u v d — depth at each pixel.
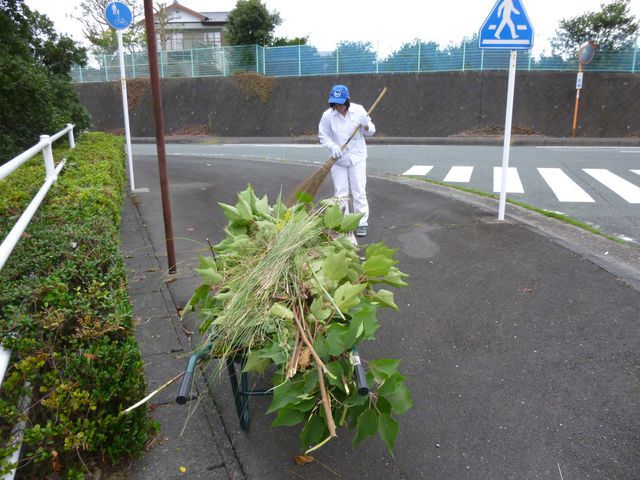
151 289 4.61
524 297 4.54
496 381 3.37
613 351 3.65
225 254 2.89
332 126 6.32
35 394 2.30
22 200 4.43
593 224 7.38
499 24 6.20
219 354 2.43
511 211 7.62
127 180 10.18
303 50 26.34
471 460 2.70
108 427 2.38
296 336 2.28
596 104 22.81
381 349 3.77
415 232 6.48
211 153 17.05
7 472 1.91
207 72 28.12
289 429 2.89
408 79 24.78
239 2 29.30
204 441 2.76
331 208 3.00
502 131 23.48
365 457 2.71
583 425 2.94
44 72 10.32
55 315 2.39
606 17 22.00
